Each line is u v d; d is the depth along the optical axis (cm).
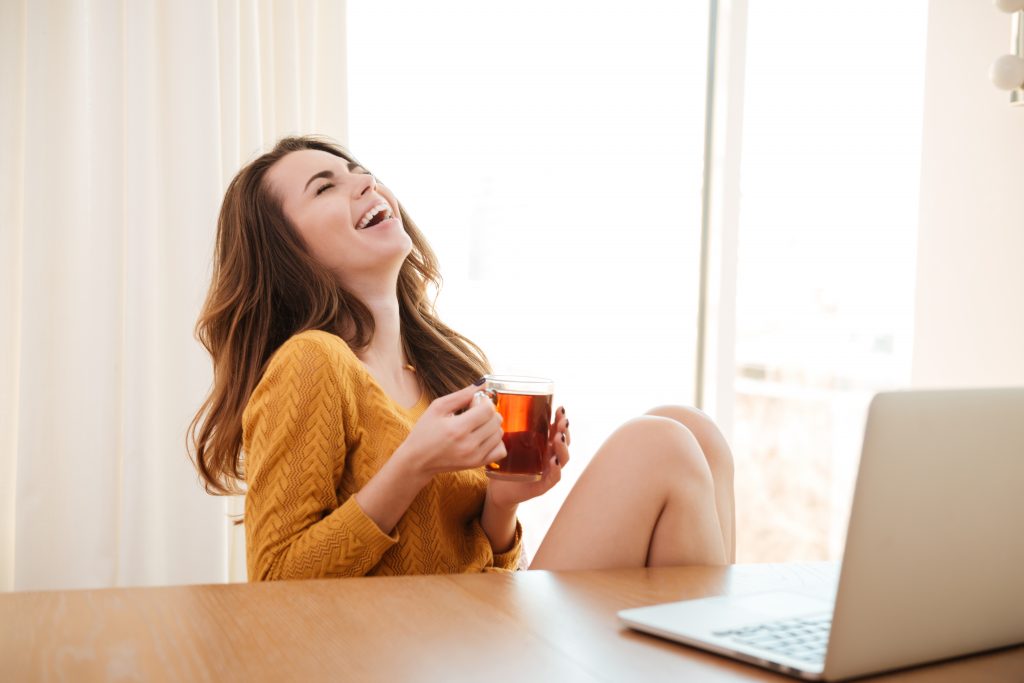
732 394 339
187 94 239
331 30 262
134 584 235
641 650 76
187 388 240
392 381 158
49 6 228
